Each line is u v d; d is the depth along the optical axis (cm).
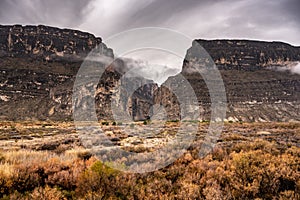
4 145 2050
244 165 853
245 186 719
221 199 651
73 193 684
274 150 1246
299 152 1172
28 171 749
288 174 784
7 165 798
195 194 661
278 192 727
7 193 655
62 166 845
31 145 2002
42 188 657
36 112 13725
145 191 707
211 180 759
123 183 721
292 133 2553
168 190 719
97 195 630
